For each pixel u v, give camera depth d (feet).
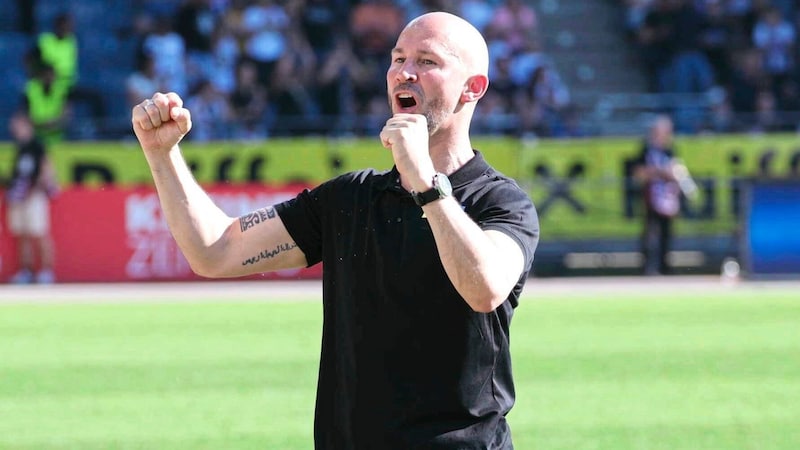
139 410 89.81
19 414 88.69
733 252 205.87
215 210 43.39
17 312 153.48
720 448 78.23
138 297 172.55
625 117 250.57
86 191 194.18
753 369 108.78
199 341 125.70
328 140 211.41
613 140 206.28
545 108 235.20
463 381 39.09
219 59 233.76
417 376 39.14
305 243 42.98
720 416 88.33
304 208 42.83
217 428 83.30
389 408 39.11
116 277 194.39
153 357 115.14
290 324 139.54
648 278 201.36
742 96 249.34
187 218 42.22
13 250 192.44
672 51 257.34
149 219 195.11
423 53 39.83
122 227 194.80
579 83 263.70
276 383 100.48
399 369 39.24
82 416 87.86
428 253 38.96
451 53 39.81
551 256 205.57
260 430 82.53
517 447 78.23
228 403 92.17
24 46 258.16
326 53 242.37
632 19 268.82
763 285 190.60
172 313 151.74
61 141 217.77
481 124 229.25
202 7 236.22
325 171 204.54
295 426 83.71
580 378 103.91
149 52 230.07
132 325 139.44
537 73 237.04
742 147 211.00
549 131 229.66
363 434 39.34
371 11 239.50
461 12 249.55
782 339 127.85
